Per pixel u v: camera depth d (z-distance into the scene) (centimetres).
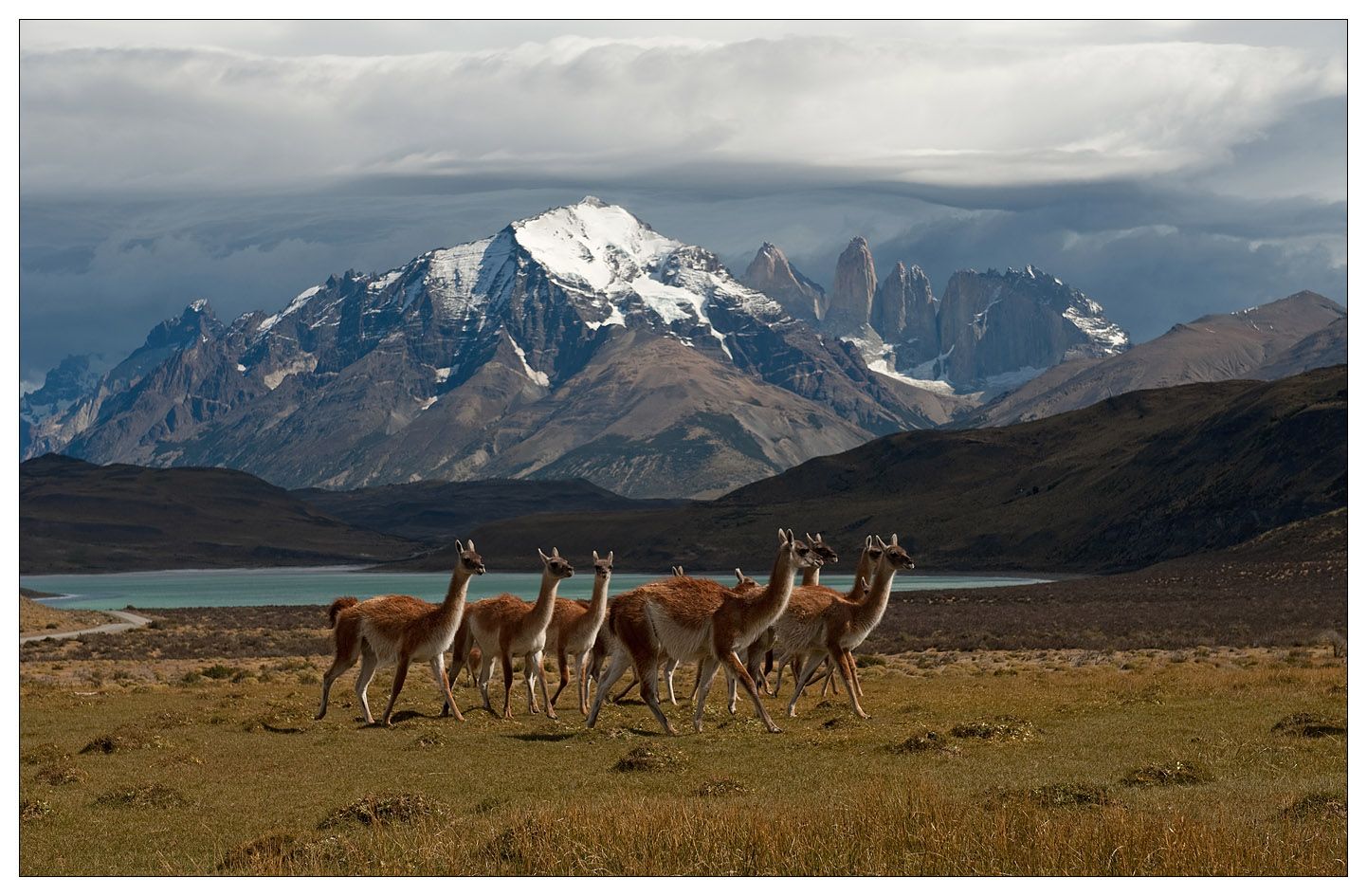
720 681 3828
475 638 2905
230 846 1581
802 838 1420
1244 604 10769
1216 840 1370
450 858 1415
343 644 2786
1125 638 7088
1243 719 2541
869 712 2772
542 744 2339
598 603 2906
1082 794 1688
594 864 1368
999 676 4291
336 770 2133
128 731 2525
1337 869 1309
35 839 1636
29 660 6334
